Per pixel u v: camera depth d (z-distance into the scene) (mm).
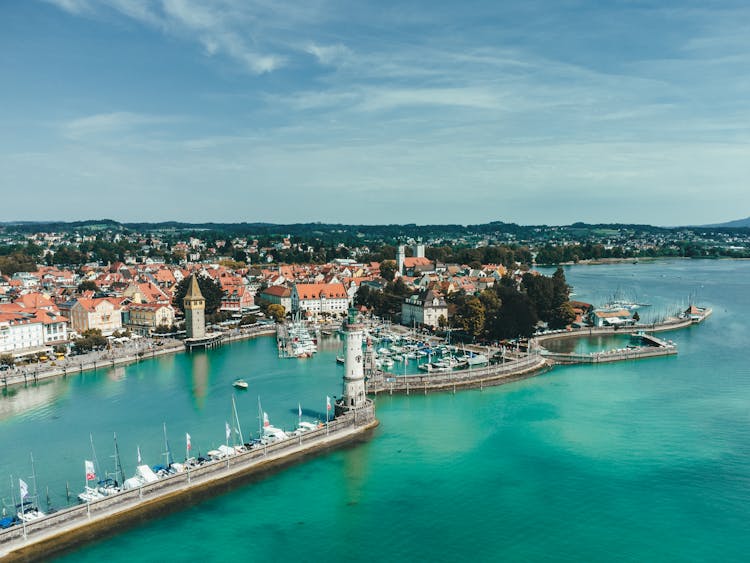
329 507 116625
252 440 145750
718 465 135000
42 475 129625
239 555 100688
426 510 115500
